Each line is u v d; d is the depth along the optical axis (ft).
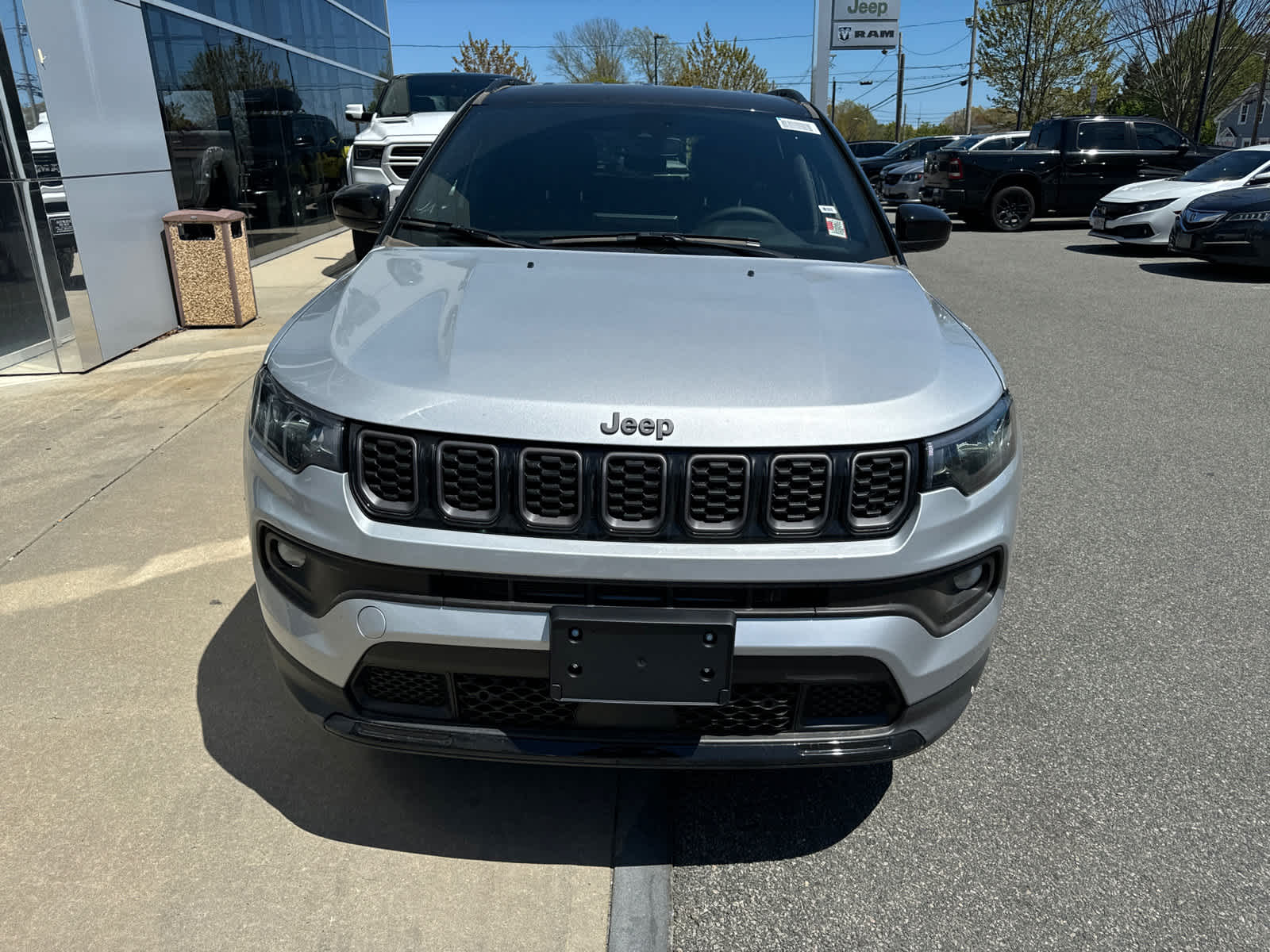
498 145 10.03
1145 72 110.32
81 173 19.17
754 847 6.98
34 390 18.03
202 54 30.27
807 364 6.15
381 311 6.95
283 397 6.16
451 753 5.98
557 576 5.54
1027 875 6.73
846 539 5.68
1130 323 26.30
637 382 5.80
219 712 8.33
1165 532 12.60
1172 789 7.68
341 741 7.98
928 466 5.76
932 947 6.10
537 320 6.61
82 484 13.25
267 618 6.47
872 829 7.19
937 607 6.00
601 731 5.97
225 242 22.94
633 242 8.80
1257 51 103.30
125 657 9.13
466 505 5.62
